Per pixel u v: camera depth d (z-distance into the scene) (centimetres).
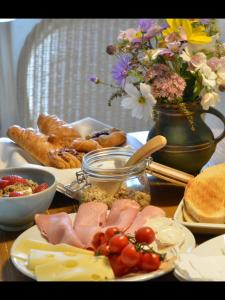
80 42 193
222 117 105
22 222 89
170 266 73
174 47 96
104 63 196
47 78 194
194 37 97
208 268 72
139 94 100
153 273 72
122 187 94
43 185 92
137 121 201
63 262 73
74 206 99
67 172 104
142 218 85
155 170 99
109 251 73
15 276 78
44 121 126
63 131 121
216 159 117
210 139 105
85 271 71
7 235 90
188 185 93
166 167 101
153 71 98
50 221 85
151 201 101
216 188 93
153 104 98
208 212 88
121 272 72
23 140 116
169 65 101
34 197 87
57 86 195
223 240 81
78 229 83
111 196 94
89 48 194
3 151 119
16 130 118
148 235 76
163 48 99
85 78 196
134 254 71
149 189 97
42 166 109
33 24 210
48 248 78
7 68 214
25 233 84
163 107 102
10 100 217
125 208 88
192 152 103
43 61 192
